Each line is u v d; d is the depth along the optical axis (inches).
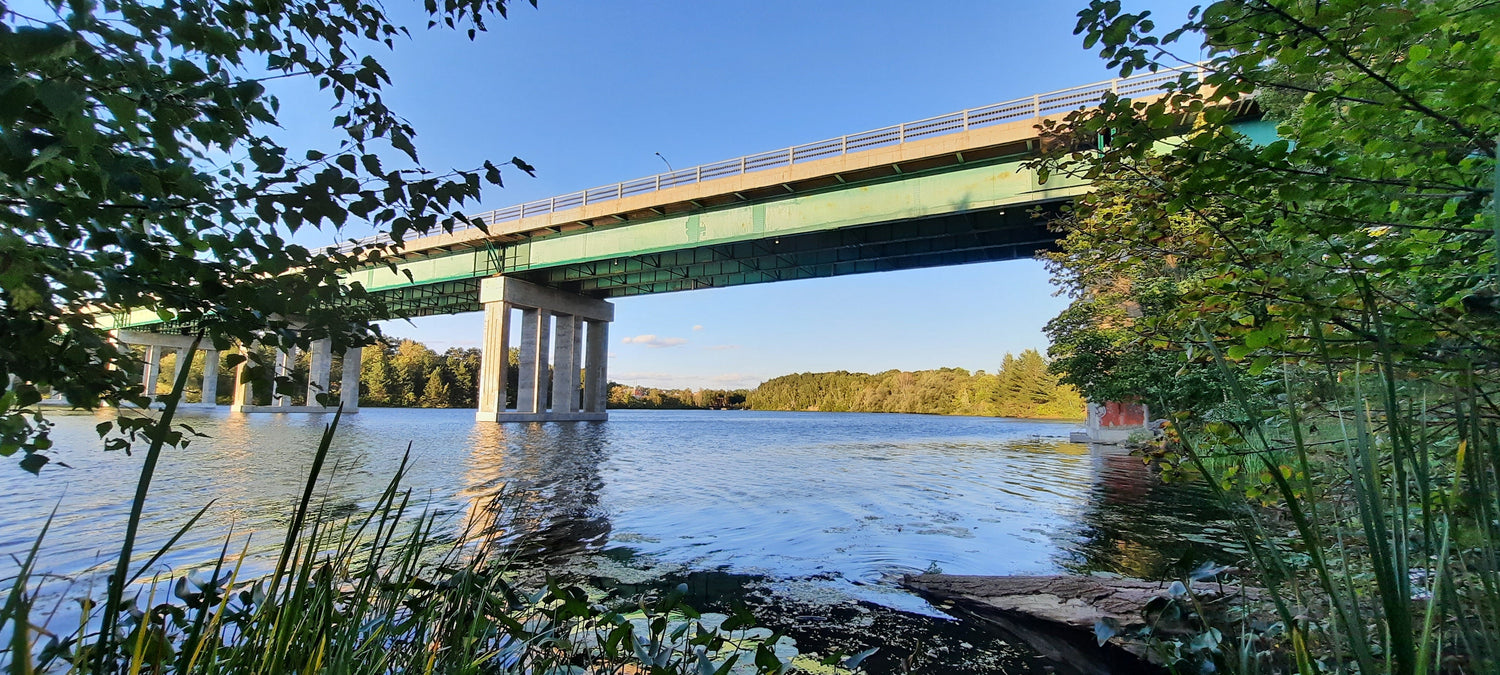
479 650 105.0
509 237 1622.8
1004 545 356.5
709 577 287.9
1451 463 53.6
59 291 89.4
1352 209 113.5
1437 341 79.8
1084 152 133.5
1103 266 195.0
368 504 448.5
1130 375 595.5
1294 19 92.2
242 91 79.5
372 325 109.0
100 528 352.2
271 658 65.4
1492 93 89.4
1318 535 42.4
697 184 1302.9
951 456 1035.9
